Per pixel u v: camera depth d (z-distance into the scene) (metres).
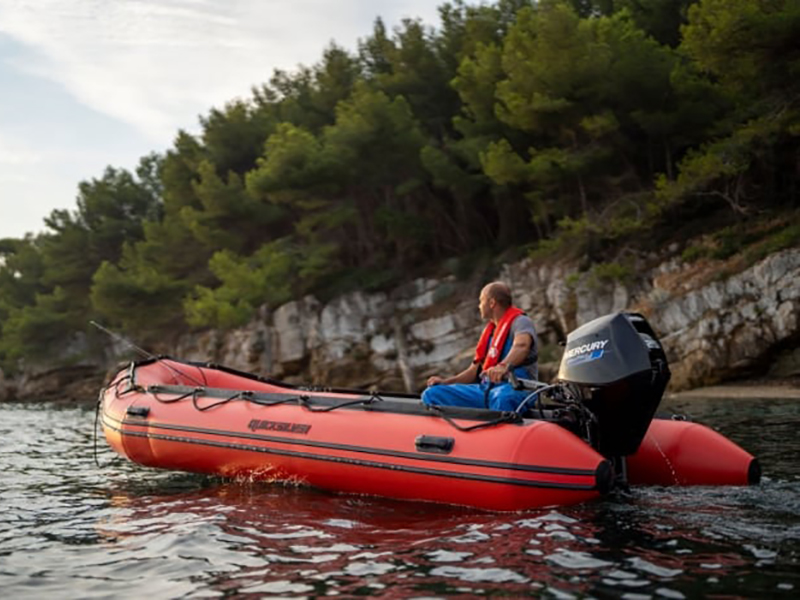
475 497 4.95
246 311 27.83
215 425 6.38
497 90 23.58
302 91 36.91
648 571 3.53
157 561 4.05
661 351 4.99
